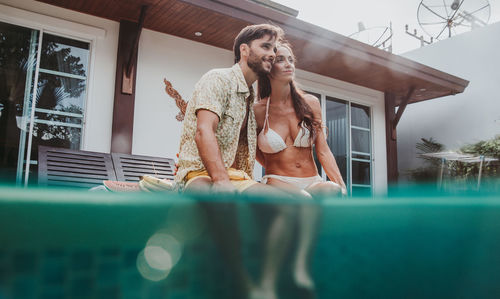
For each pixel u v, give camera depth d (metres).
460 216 0.27
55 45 4.04
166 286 0.18
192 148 1.28
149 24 4.40
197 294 0.19
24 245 0.15
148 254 0.17
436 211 0.26
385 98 6.96
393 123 6.89
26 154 3.81
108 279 0.16
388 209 0.25
